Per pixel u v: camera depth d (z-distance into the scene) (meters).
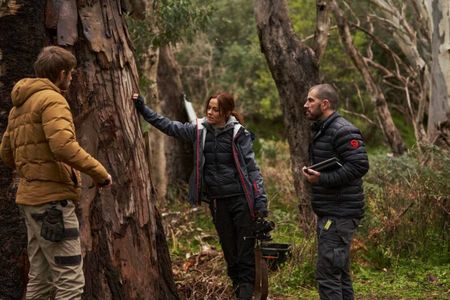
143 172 4.98
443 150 8.84
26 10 4.57
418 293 6.61
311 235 7.29
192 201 5.77
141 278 4.88
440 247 7.67
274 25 8.25
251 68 20.19
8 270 4.63
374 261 7.47
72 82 4.67
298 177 8.20
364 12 17.09
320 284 5.11
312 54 8.22
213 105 5.62
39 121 3.95
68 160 3.84
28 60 4.60
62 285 4.08
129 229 4.82
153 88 10.09
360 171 4.92
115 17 4.89
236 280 5.92
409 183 8.16
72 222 4.08
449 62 9.77
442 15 9.77
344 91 19.06
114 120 4.80
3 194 4.62
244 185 5.64
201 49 18.84
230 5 20.59
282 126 21.81
